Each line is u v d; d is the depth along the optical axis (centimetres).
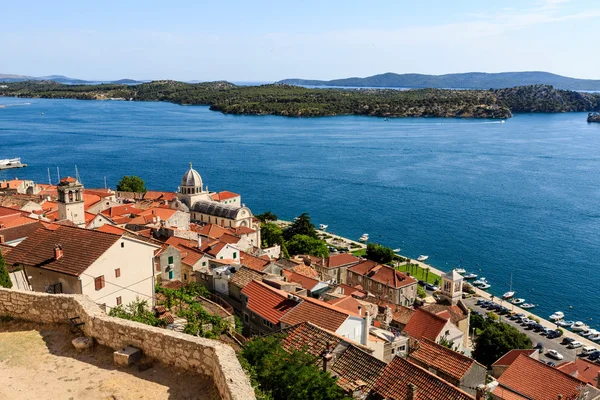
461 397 4134
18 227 8112
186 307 5547
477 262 17000
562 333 11944
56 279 5194
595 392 6675
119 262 5466
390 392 4300
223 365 2100
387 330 8144
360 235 19725
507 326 10238
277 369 3659
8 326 2797
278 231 17000
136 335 2425
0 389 2195
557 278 15688
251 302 6588
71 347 2541
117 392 2167
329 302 7200
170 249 8212
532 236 19425
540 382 6769
